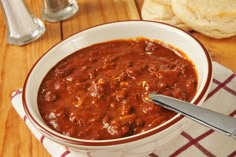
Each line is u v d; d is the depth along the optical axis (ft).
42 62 1.41
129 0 1.97
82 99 1.29
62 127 1.24
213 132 1.28
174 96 1.24
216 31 1.63
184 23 1.70
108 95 1.29
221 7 1.61
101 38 1.50
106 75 1.36
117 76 1.34
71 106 1.29
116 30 1.49
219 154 1.24
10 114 1.51
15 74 1.69
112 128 1.20
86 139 1.18
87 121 1.23
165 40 1.44
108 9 1.94
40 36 1.87
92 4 2.00
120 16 1.89
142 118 1.21
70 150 1.21
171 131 1.13
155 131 1.11
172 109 1.17
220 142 1.26
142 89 1.28
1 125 1.48
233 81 1.43
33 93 1.33
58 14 1.94
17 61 1.76
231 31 1.63
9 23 1.86
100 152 1.13
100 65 1.42
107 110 1.25
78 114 1.25
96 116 1.24
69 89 1.34
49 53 1.44
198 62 1.31
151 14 1.77
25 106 1.26
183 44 1.39
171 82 1.30
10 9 1.84
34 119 1.21
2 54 1.81
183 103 1.17
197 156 1.24
